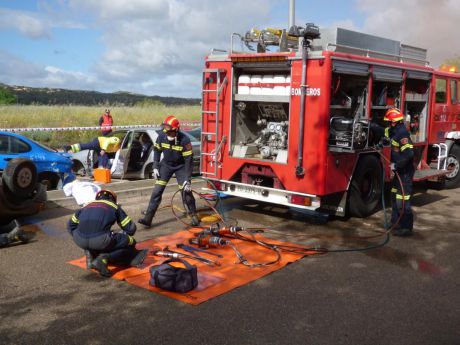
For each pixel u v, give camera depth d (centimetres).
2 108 2984
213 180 808
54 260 571
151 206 721
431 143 991
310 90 682
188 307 445
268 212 834
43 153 955
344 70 694
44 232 688
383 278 525
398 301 463
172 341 382
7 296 468
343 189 725
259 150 790
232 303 454
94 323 412
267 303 455
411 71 874
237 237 661
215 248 619
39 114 2778
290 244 646
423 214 834
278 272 540
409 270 552
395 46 884
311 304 454
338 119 686
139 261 542
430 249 633
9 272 531
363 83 762
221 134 793
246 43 831
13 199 664
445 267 564
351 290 489
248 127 812
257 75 761
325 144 679
